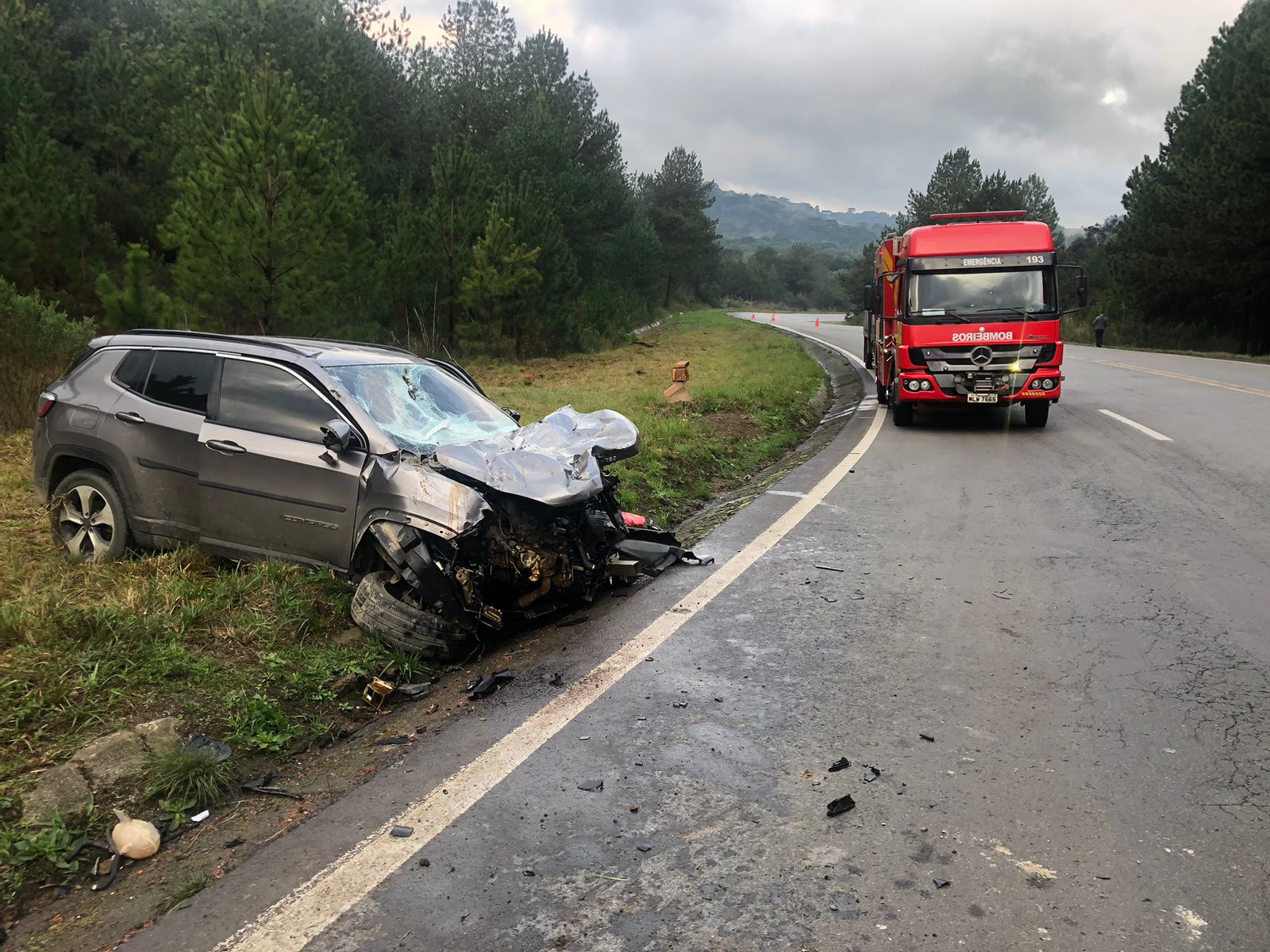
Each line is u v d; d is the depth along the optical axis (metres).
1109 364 25.36
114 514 6.05
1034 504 8.56
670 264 80.62
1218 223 31.81
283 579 5.45
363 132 28.09
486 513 4.98
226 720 4.14
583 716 4.21
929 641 5.08
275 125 17.34
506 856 3.12
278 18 26.84
